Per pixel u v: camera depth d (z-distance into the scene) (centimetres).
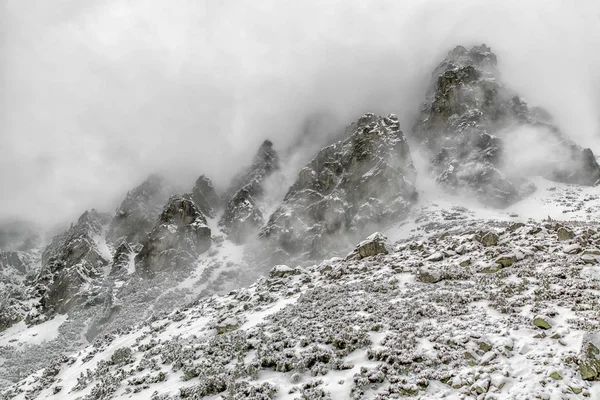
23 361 5897
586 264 1919
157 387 1720
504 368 1173
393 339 1520
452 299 1819
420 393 1171
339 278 2794
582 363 1098
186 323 2830
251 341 1891
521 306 1591
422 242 3209
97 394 1888
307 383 1356
